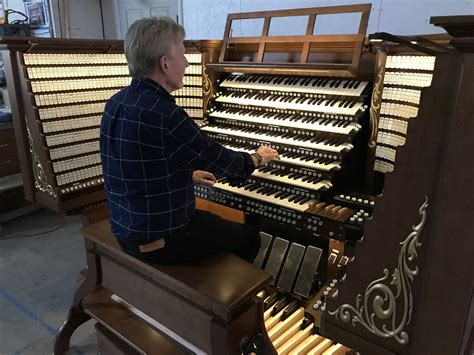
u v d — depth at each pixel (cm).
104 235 188
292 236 231
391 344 122
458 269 101
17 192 382
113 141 147
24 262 314
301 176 198
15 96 210
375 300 122
